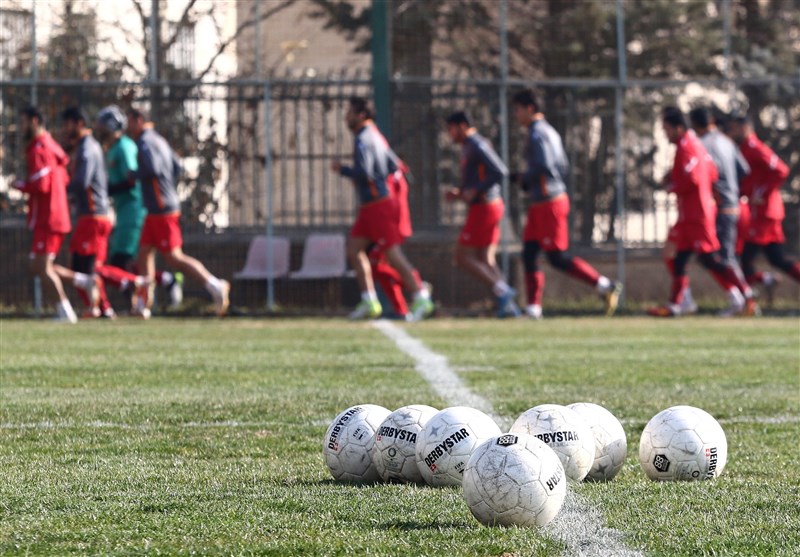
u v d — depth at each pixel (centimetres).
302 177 4134
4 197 3988
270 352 2553
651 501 984
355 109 3475
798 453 1291
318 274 4000
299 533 866
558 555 794
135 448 1314
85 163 3500
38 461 1225
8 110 3972
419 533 859
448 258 4047
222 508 962
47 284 3509
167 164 3541
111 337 2953
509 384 1934
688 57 4244
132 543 841
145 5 3969
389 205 3519
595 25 4147
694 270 4250
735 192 3866
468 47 4062
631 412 1609
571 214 4175
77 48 3969
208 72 4016
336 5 4016
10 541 849
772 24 4306
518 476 866
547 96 4153
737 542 840
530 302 3756
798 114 4284
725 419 1562
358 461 1086
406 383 1950
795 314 4044
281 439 1380
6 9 3950
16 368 2203
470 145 3550
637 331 3209
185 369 2189
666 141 4203
